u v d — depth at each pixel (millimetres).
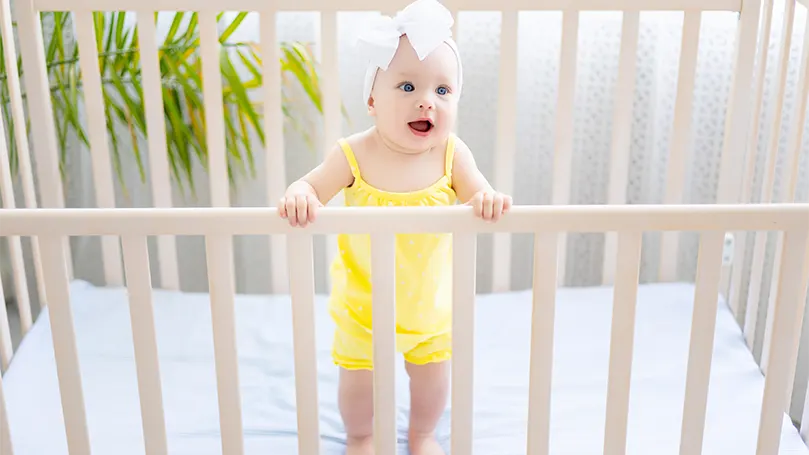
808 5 1400
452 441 1121
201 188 2020
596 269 2072
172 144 1940
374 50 1135
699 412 1119
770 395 1119
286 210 1000
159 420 1099
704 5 1591
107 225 1001
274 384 1499
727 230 1025
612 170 1710
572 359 1552
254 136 1961
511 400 1444
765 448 1148
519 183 2004
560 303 1736
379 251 1027
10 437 1134
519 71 1903
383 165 1211
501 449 1327
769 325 1522
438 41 1126
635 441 1345
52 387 1466
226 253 1022
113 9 1576
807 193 1770
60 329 1056
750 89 1628
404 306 1227
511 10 1594
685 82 1642
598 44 1859
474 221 1015
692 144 1905
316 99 1863
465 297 1052
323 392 1476
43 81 1601
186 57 1814
